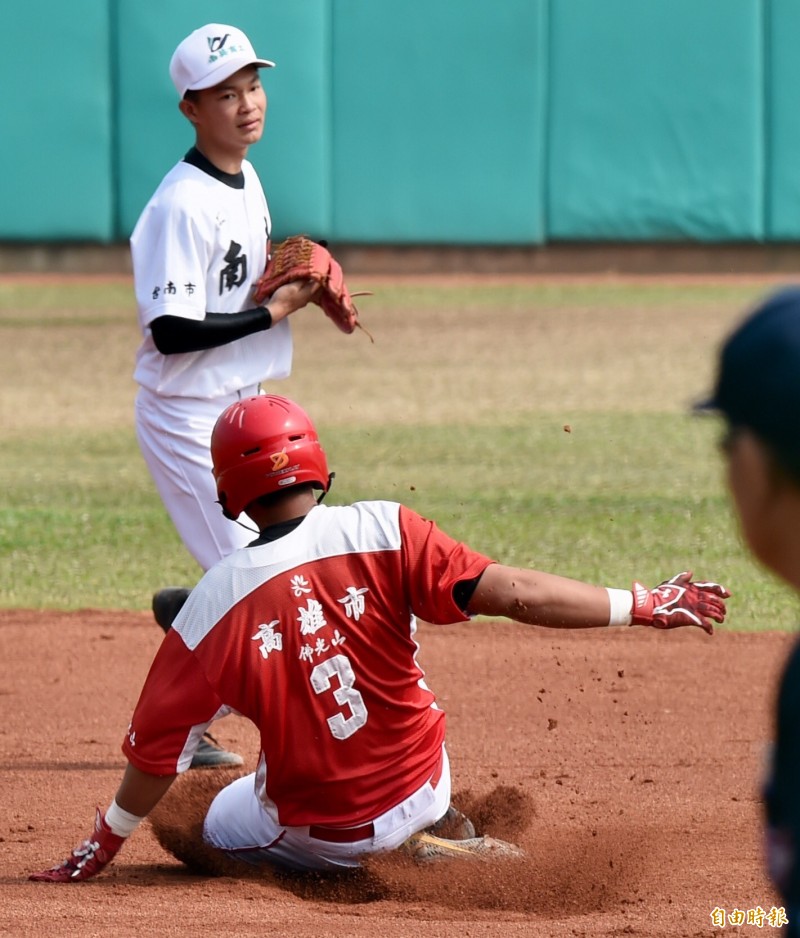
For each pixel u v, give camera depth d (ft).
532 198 299.17
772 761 17.81
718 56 291.38
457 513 114.32
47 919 40.32
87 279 300.20
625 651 80.84
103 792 57.77
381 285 290.35
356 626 41.04
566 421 162.71
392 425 161.27
